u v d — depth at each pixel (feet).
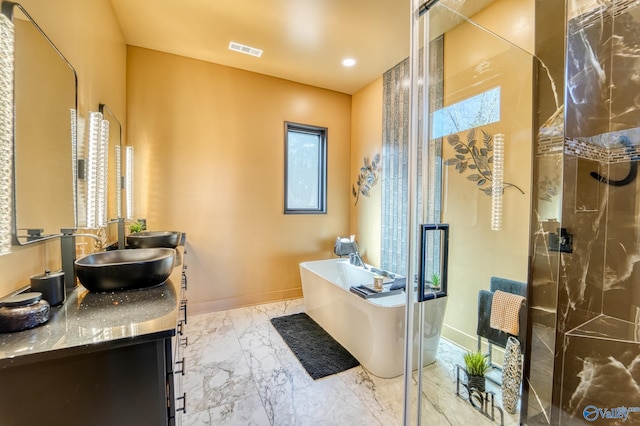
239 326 9.48
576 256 4.99
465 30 6.69
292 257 12.15
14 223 3.28
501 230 6.05
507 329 5.72
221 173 10.68
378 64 10.34
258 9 7.36
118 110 8.07
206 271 10.59
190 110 10.12
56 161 4.28
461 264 6.60
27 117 3.55
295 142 12.39
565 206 5.12
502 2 6.17
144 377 2.72
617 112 4.63
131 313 3.14
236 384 6.52
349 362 7.47
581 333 4.84
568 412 4.96
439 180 6.44
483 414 5.49
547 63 5.35
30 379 2.40
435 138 6.46
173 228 10.02
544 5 5.38
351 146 13.23
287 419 5.51
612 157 4.68
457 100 6.84
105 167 5.81
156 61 9.57
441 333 6.46
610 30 4.66
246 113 11.00
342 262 11.48
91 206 5.18
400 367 6.88
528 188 5.65
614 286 4.65
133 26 8.16
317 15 7.57
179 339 4.42
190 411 5.67
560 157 5.18
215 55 9.84
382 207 11.28
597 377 4.67
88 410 2.56
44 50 3.94
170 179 9.91
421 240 5.89
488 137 6.32
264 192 11.47
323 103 12.51
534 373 5.36
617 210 4.64
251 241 11.31
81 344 2.47
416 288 5.79
